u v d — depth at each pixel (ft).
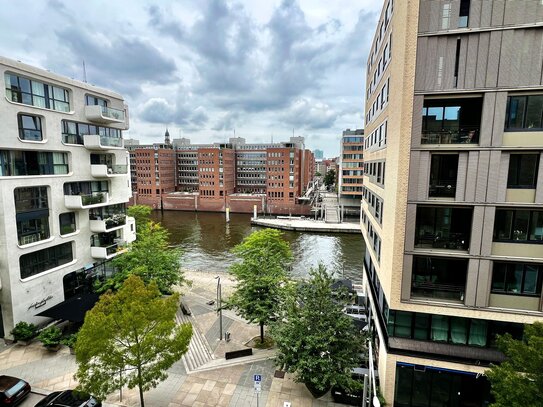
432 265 52.95
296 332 57.57
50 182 84.02
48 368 65.36
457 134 48.34
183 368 66.90
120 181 112.57
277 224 263.29
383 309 62.54
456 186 48.21
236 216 331.16
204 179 363.97
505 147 45.50
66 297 90.79
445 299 52.11
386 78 64.08
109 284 87.20
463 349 51.98
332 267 163.02
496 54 44.62
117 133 112.57
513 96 45.44
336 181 496.64
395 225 51.06
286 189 334.85
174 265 101.14
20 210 76.74
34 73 77.10
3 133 70.59
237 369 66.64
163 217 326.65
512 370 36.86
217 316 92.99
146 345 47.96
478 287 49.37
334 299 63.26
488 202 47.11
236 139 504.84
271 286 75.87
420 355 53.06
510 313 48.73
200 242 215.31
